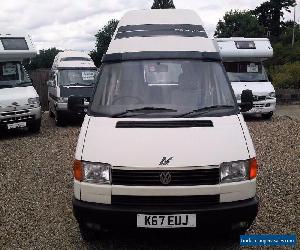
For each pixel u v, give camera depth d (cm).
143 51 517
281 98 2030
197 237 479
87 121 452
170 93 473
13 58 1168
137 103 463
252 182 413
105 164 403
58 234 495
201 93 475
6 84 1150
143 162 396
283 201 583
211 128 425
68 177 730
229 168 404
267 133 1122
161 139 411
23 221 536
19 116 1118
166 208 396
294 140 1016
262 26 7119
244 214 403
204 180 398
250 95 536
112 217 399
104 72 505
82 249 456
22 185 692
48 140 1080
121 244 466
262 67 1478
